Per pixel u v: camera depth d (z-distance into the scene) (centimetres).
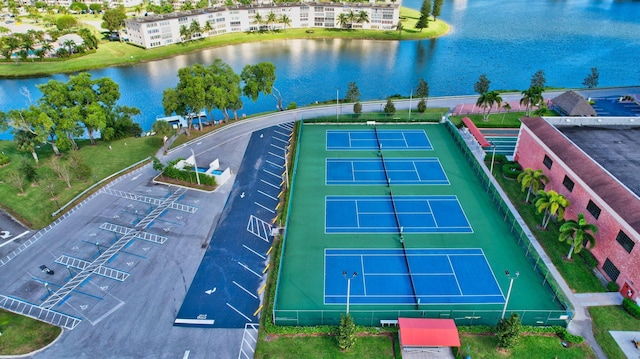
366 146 8306
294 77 14450
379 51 17512
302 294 4916
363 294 4922
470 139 8450
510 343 4112
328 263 5381
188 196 6844
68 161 7838
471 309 4697
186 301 4875
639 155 5981
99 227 6138
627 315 4591
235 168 7644
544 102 9800
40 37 17062
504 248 5575
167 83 14050
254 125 9375
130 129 9281
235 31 19938
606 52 16475
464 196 6675
